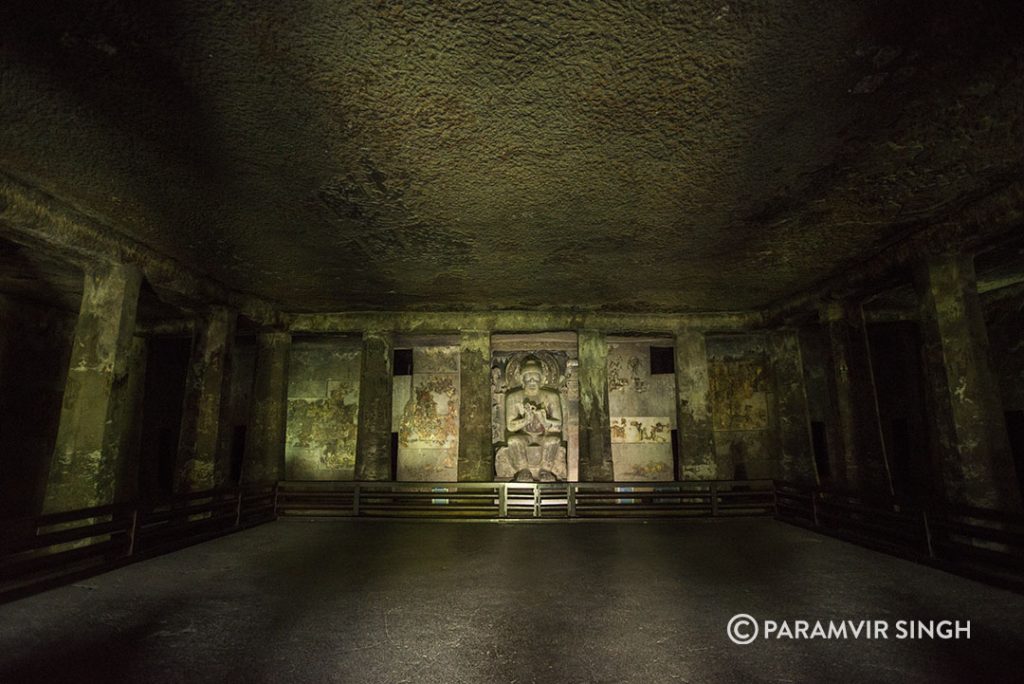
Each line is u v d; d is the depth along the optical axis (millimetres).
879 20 3205
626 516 9305
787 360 10297
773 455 10352
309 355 12039
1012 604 4766
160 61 3500
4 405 9000
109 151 4629
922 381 10523
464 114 4102
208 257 7316
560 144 4535
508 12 3109
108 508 5961
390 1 3014
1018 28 3264
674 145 4562
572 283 8578
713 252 7164
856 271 7676
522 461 10773
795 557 6594
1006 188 5348
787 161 4840
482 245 6895
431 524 9102
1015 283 8711
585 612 4594
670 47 3414
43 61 3488
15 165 4867
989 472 5832
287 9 3061
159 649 3801
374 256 7293
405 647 3855
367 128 4281
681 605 4773
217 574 5770
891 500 6770
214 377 8664
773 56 3502
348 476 11508
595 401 10172
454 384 12109
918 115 4168
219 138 4426
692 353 10438
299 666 3545
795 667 3537
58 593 5043
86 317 6320
